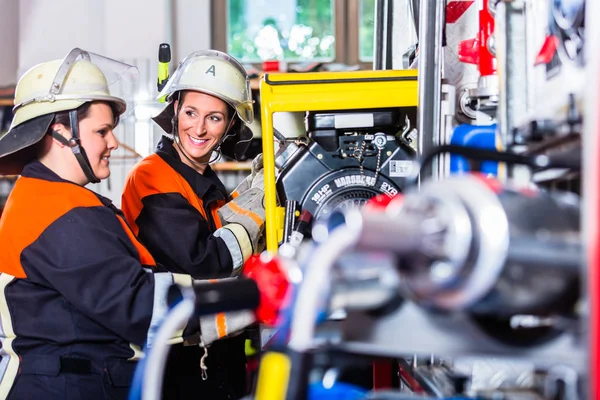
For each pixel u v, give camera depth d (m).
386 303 0.71
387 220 0.59
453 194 0.60
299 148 1.91
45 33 4.96
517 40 1.19
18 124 1.75
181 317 0.74
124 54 4.86
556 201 0.65
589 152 0.57
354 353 0.72
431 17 1.40
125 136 4.20
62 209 1.69
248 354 2.34
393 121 1.85
